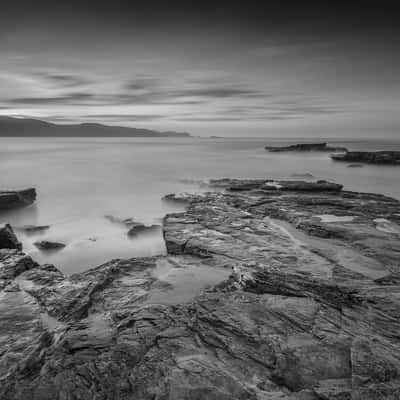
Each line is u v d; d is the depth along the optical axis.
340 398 5.05
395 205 23.30
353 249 14.67
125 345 6.96
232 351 6.50
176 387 5.44
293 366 6.00
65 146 169.38
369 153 77.31
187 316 8.16
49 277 11.61
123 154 108.31
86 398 5.49
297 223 18.72
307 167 70.38
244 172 61.69
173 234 17.19
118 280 11.88
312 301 8.53
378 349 6.43
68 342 7.39
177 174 58.66
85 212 31.52
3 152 113.38
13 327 8.41
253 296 8.86
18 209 31.59
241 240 16.12
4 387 6.19
